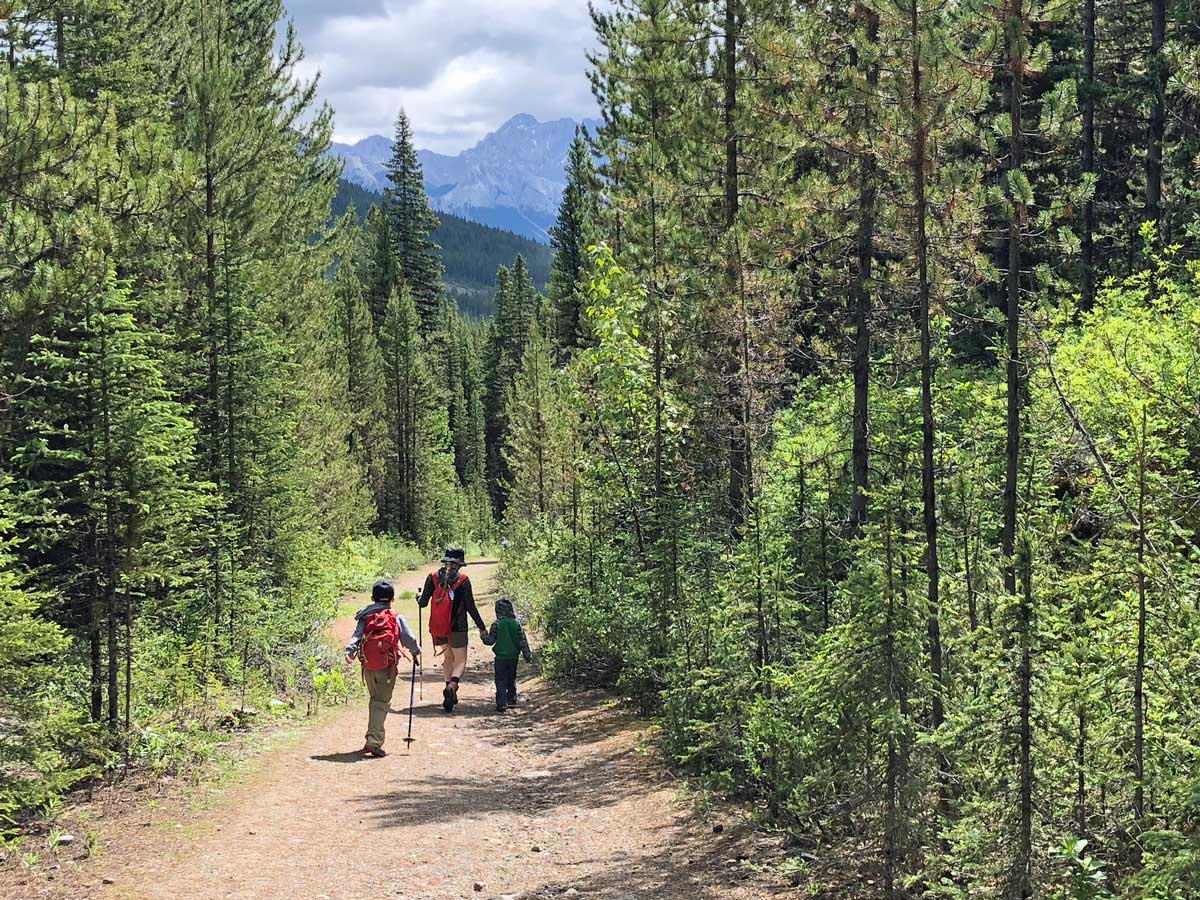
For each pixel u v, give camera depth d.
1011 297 6.48
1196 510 6.82
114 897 5.82
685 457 14.50
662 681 12.45
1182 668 5.17
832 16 10.09
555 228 47.69
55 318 9.13
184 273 13.75
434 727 12.41
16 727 7.50
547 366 43.34
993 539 7.73
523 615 23.41
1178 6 19.64
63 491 10.10
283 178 22.27
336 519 36.44
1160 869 4.44
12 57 14.92
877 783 5.85
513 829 7.97
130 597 9.41
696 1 14.31
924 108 6.68
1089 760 5.36
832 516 9.87
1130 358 9.30
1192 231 13.89
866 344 9.52
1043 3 6.25
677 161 15.21
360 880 6.40
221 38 20.42
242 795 8.38
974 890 5.20
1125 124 23.23
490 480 89.19
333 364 42.31
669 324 14.32
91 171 11.04
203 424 14.02
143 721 9.60
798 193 11.50
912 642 5.83
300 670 14.57
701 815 8.07
